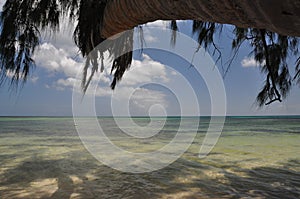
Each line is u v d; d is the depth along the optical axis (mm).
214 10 719
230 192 4262
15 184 4551
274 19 567
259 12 592
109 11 1449
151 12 1049
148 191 4273
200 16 812
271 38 3043
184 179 5055
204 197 4004
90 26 2527
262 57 3139
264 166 6309
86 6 2496
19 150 9000
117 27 1551
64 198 3861
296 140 12477
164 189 4395
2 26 2680
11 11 2680
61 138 13461
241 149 9305
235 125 29750
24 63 2824
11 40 2732
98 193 4141
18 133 16938
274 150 9148
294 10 514
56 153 8242
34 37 2791
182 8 841
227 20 743
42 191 4176
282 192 4273
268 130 20594
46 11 2715
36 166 6180
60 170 5734
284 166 6344
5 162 6695
